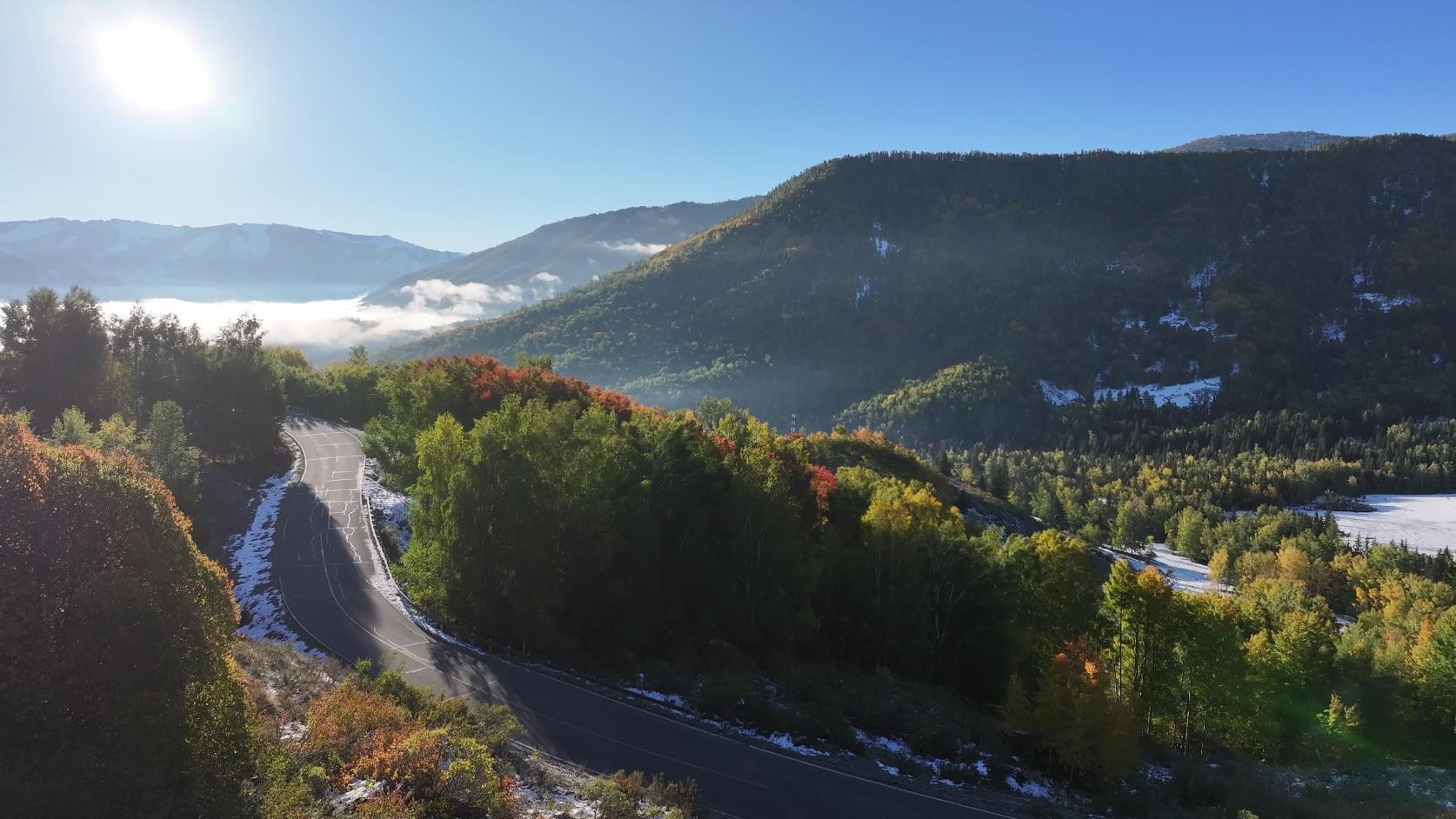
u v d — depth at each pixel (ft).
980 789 91.30
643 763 80.12
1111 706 102.01
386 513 176.35
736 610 126.62
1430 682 162.61
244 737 49.08
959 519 184.14
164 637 43.04
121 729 40.42
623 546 117.29
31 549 41.60
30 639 40.01
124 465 53.88
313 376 390.63
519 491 110.42
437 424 122.11
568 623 114.73
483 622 112.98
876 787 83.97
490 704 87.92
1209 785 106.83
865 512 174.91
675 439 133.90
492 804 53.83
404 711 67.67
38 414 202.69
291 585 132.67
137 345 238.89
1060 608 153.28
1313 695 156.87
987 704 135.64
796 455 191.52
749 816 72.18
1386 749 152.15
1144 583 140.26
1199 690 138.31
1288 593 263.90
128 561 45.29
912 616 140.97
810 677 115.03
